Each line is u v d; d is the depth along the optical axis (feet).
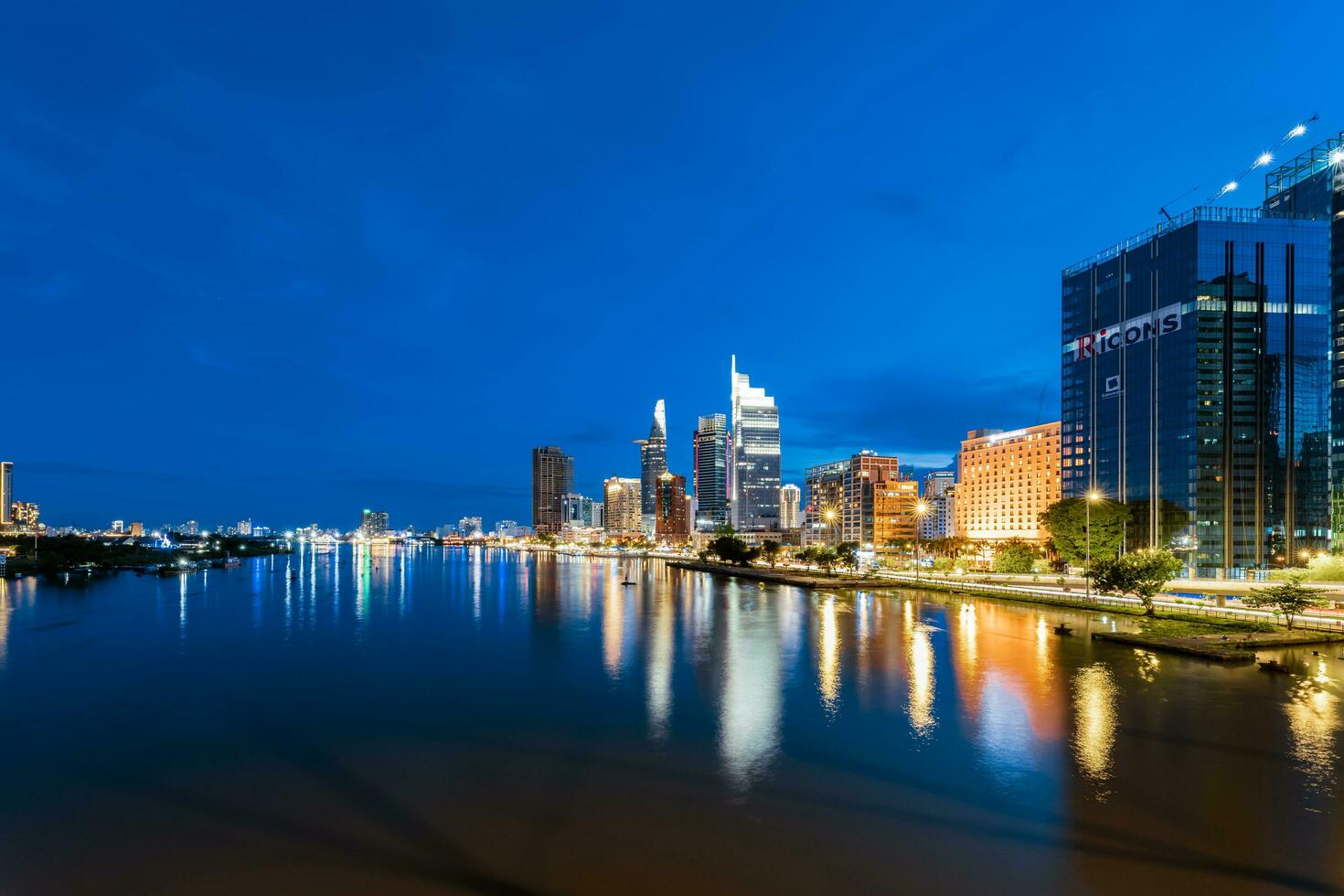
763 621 287.89
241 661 202.59
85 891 72.64
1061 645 213.25
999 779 101.40
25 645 234.38
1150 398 586.86
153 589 479.41
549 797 96.22
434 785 101.04
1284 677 165.58
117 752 116.88
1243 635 217.56
